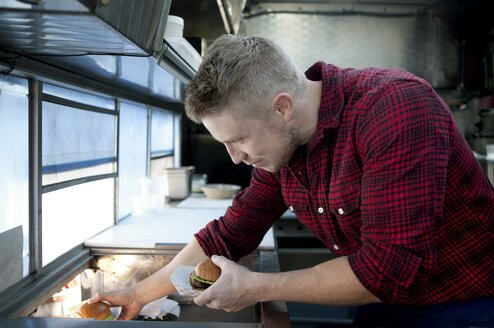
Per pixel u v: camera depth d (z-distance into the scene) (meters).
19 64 1.02
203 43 1.91
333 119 0.93
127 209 2.15
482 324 0.95
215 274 1.05
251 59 0.84
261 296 0.90
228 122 0.86
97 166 1.72
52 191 1.33
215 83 0.82
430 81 3.20
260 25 3.13
